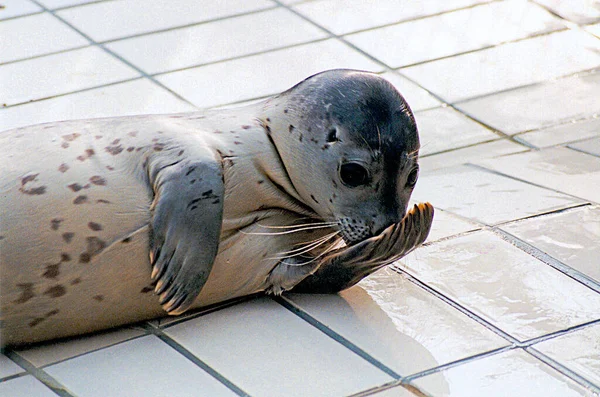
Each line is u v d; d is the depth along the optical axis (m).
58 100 15.15
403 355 9.73
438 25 18.19
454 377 9.40
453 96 15.88
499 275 11.15
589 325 10.26
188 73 16.14
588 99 15.98
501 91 16.09
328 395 9.09
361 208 10.14
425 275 11.16
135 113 14.82
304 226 10.63
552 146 14.56
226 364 9.52
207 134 10.25
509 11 18.91
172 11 18.30
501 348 9.86
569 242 11.85
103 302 9.70
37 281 9.37
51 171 9.59
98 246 9.46
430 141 14.56
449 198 12.95
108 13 18.11
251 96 15.51
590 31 18.27
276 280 10.55
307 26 17.94
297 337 10.01
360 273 10.50
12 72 15.91
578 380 9.38
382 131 9.95
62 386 9.12
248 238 10.31
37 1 18.48
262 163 10.31
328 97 10.16
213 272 10.16
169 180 9.50
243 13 18.34
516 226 12.20
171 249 9.45
